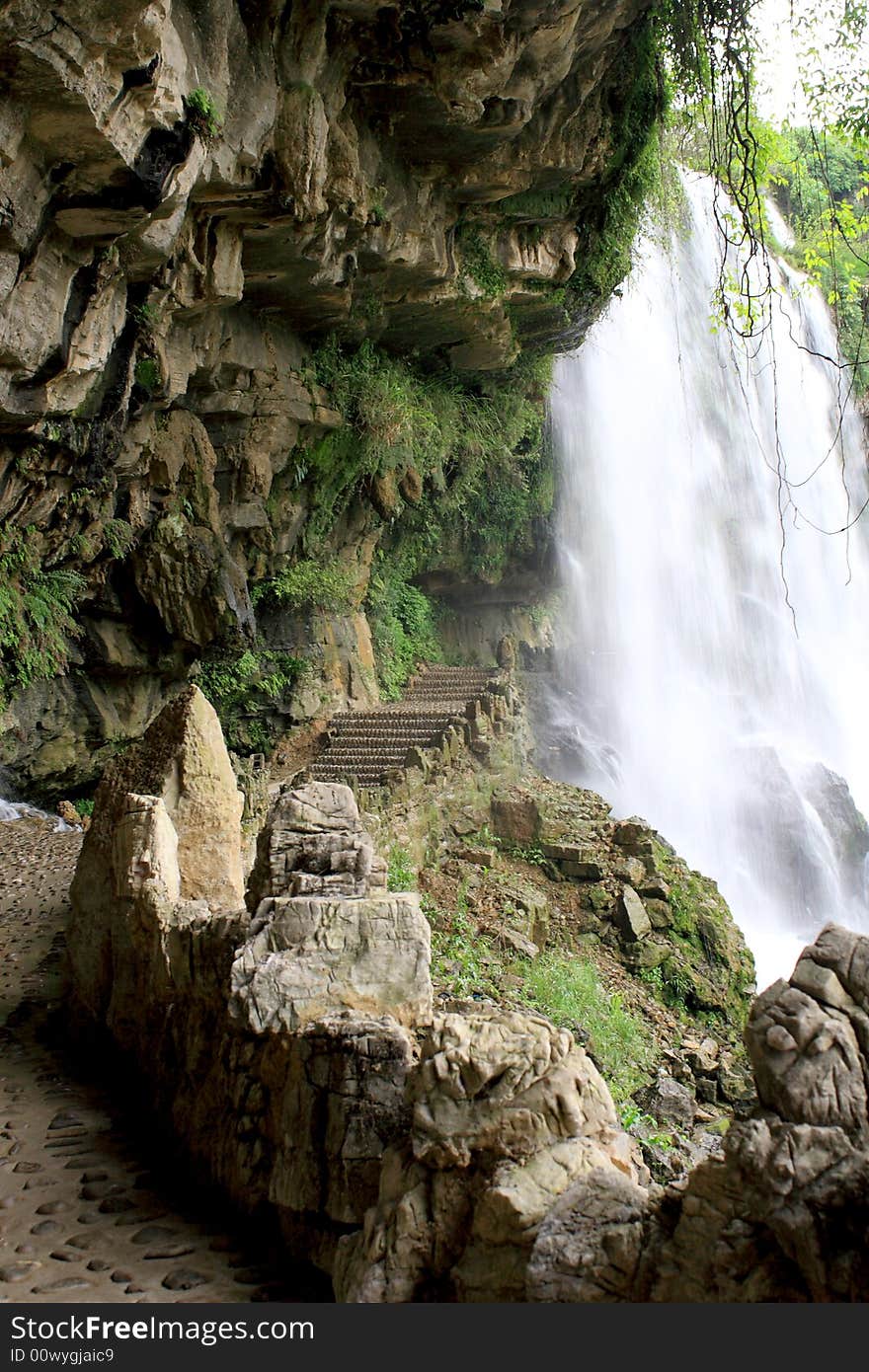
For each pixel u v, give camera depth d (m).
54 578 11.95
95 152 7.28
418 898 3.74
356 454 17.50
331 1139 3.19
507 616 27.34
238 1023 3.52
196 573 14.22
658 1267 2.20
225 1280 3.26
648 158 16.34
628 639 27.39
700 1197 2.17
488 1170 2.58
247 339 14.34
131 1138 4.88
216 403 14.52
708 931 15.20
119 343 10.45
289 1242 3.33
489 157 13.19
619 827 16.05
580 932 14.52
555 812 16.23
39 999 7.56
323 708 19.22
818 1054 2.14
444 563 25.08
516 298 16.69
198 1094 4.32
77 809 15.87
